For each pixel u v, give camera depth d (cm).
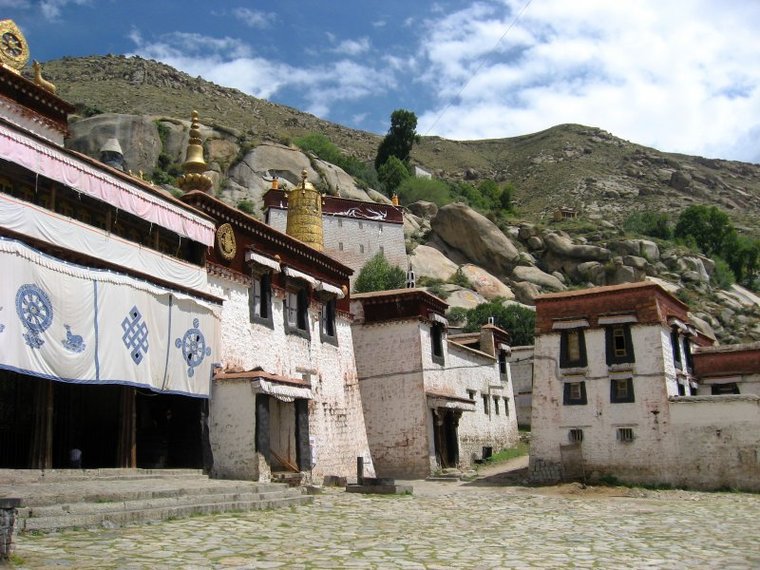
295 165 7012
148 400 2216
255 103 13138
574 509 2048
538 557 1177
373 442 3312
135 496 1446
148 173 6047
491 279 6706
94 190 1773
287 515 1598
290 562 1040
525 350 5034
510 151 15562
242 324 2416
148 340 1909
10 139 1541
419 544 1270
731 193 12375
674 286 6962
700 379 3791
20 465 1873
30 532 1130
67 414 2028
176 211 2077
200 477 2030
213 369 2203
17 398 1906
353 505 1903
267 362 2525
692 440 2800
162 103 9944
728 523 1747
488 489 2775
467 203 9306
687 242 8700
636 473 2859
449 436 3519
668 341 3038
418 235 7244
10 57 2072
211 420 2177
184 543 1145
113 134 6025
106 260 1808
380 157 10350
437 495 2411
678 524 1714
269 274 2608
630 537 1467
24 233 1579
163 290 1991
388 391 3341
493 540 1366
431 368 3412
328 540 1270
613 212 10731
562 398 3034
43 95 2091
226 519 1455
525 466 3534
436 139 16038
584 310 3078
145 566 954
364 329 3444
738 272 8675
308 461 2514
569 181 12494
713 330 6272
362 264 6316
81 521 1221
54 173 1653
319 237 3447
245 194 6469
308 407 2702
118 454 1888
